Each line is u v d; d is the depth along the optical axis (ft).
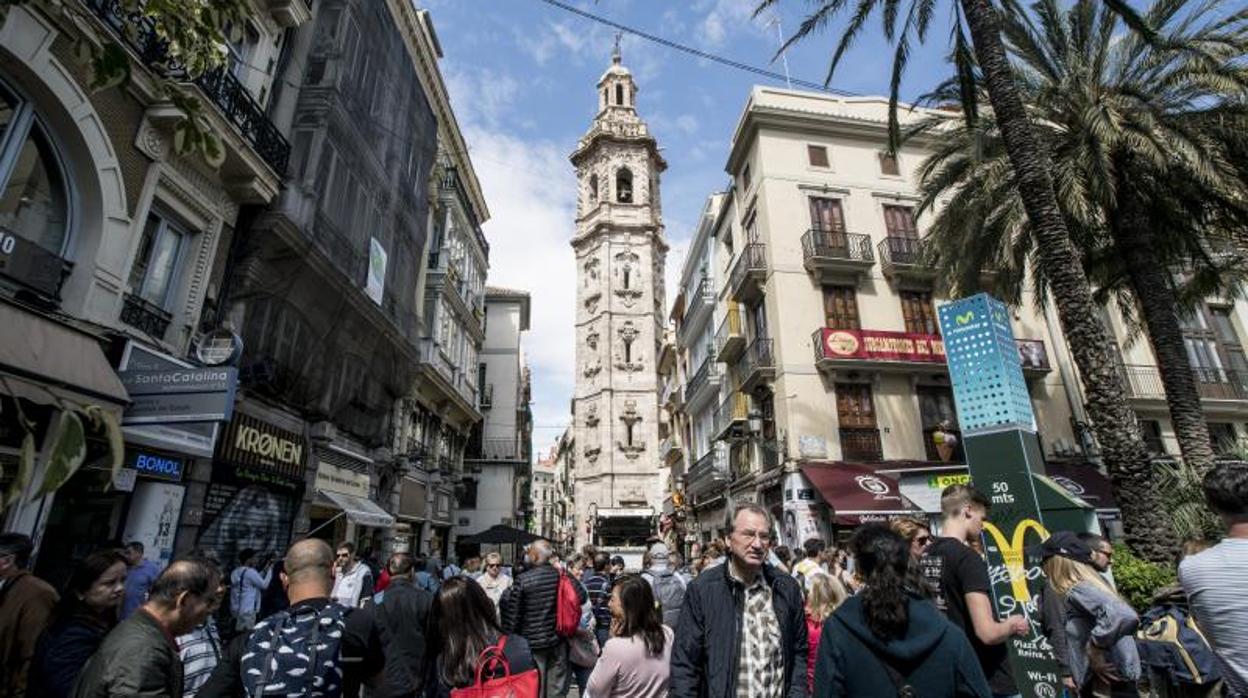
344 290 43.80
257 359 34.96
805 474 55.16
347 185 45.60
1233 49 35.14
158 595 9.00
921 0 33.17
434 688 11.00
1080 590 12.24
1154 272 35.63
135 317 28.27
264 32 38.37
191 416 23.61
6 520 20.65
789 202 66.28
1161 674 13.52
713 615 10.09
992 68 30.63
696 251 98.32
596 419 148.46
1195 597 8.30
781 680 9.73
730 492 75.00
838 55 35.12
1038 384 63.26
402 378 58.54
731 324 73.87
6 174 22.86
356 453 48.88
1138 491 26.61
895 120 35.94
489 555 30.66
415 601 11.59
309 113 42.01
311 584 9.82
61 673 9.95
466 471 111.24
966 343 20.04
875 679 7.38
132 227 27.68
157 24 11.59
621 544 115.65
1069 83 36.73
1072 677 12.73
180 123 11.05
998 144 41.47
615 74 181.16
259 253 35.50
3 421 20.75
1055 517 17.02
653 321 154.40
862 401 60.08
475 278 98.02
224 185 34.19
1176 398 34.14
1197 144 32.12
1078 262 28.96
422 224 65.72
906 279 65.10
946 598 11.23
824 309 62.95
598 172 169.68
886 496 51.80
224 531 32.94
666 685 11.54
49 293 23.53
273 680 8.57
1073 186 32.76
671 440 119.55
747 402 68.90
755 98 70.13
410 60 60.64
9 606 11.70
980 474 18.84
